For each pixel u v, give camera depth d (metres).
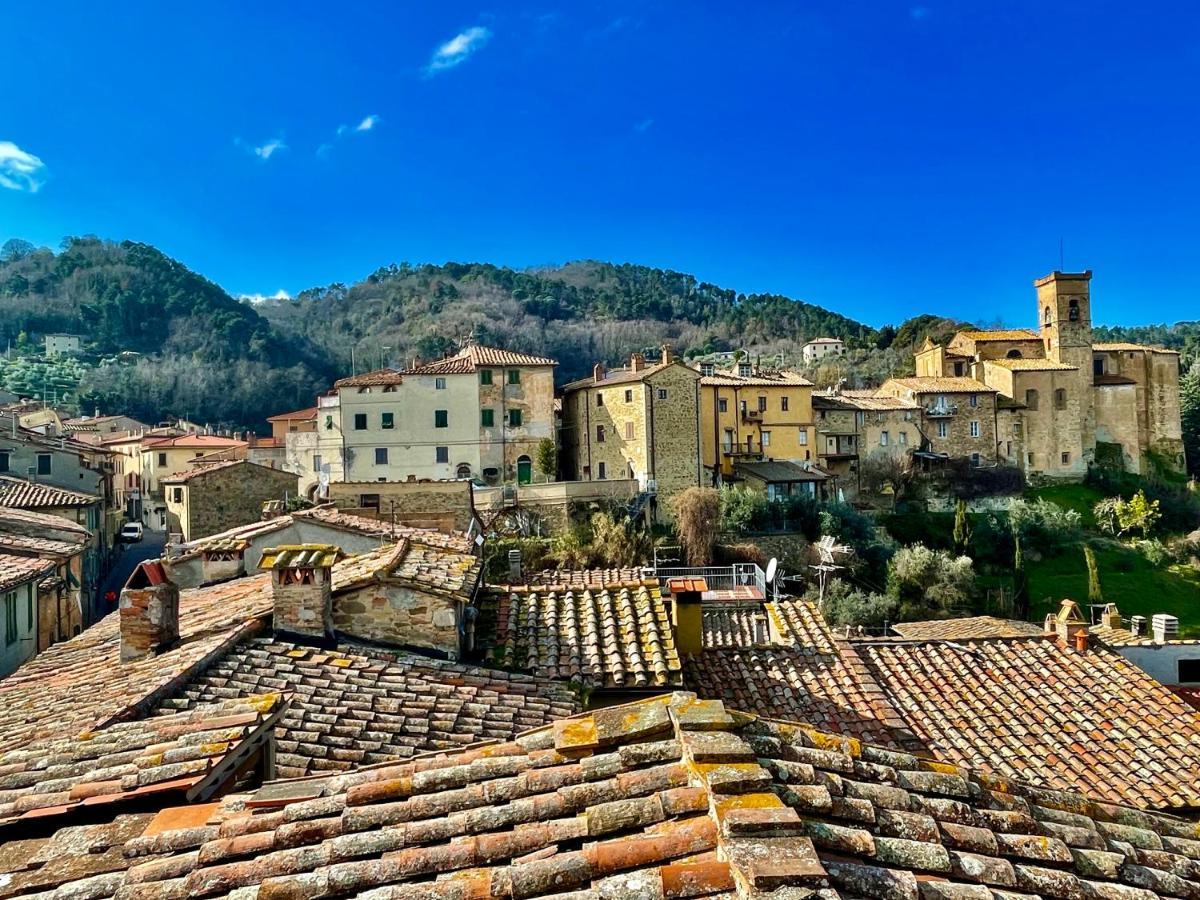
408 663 9.74
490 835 3.92
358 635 10.23
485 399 57.78
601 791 4.09
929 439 68.38
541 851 3.72
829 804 3.93
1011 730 11.26
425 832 4.09
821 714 11.27
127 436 74.75
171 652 9.76
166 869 4.20
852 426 66.56
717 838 3.40
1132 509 62.72
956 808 4.40
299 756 7.52
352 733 8.00
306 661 9.36
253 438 69.62
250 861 4.09
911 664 13.04
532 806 4.11
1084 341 73.38
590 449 59.72
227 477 42.88
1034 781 9.98
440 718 8.52
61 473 43.75
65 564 24.17
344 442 56.50
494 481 57.56
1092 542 59.88
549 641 10.88
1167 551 60.28
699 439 56.62
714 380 62.38
